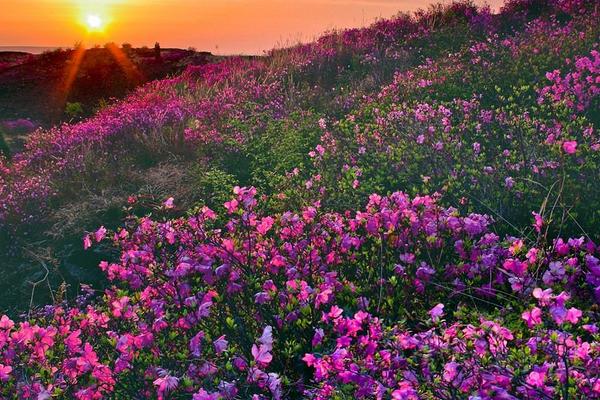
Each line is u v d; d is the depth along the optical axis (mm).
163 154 8914
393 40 13859
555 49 8438
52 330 3549
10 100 25875
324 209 5699
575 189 4820
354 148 6910
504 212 4812
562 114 6211
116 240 4512
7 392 3236
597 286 3369
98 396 3244
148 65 29812
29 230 7105
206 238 4199
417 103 7535
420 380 2736
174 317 3771
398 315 3689
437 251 4082
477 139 6398
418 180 5715
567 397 2367
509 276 3795
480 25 13281
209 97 13133
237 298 3789
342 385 2875
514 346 3104
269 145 8438
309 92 11328
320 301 3449
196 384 3094
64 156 9680
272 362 3459
